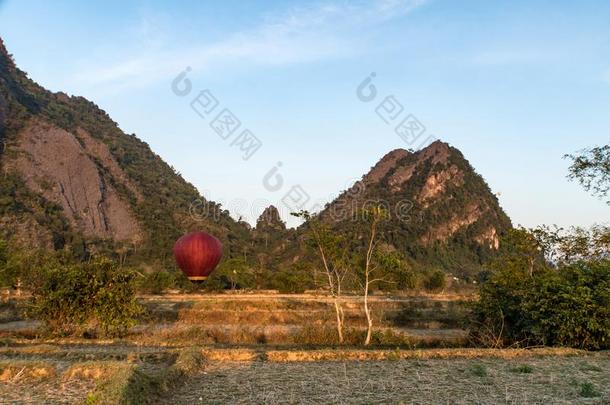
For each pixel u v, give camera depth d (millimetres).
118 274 22016
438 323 31375
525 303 18875
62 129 143750
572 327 17516
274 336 23703
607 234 21453
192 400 9820
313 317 32375
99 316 21062
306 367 13688
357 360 14938
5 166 118250
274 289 58562
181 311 32906
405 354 15562
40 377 11398
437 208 143625
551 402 9875
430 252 124562
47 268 22750
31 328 26000
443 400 9945
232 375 12430
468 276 112938
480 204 152125
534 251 22672
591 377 12422
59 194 119250
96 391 9305
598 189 21734
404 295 49250
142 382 9914
